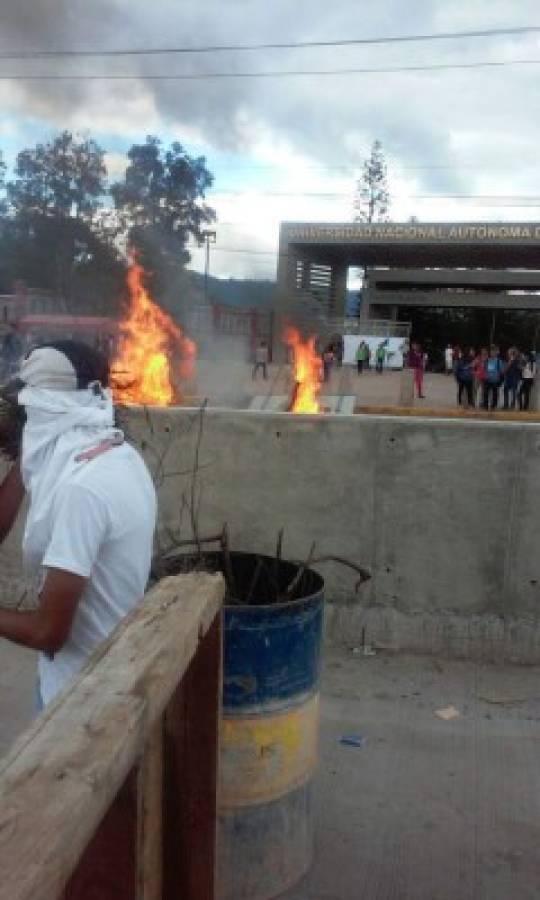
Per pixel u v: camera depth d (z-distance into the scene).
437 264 57.53
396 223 50.41
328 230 51.31
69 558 2.03
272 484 4.96
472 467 4.75
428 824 3.31
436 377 40.72
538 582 4.73
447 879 2.99
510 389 23.89
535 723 4.10
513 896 2.92
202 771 2.16
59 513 2.07
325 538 4.92
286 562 3.17
